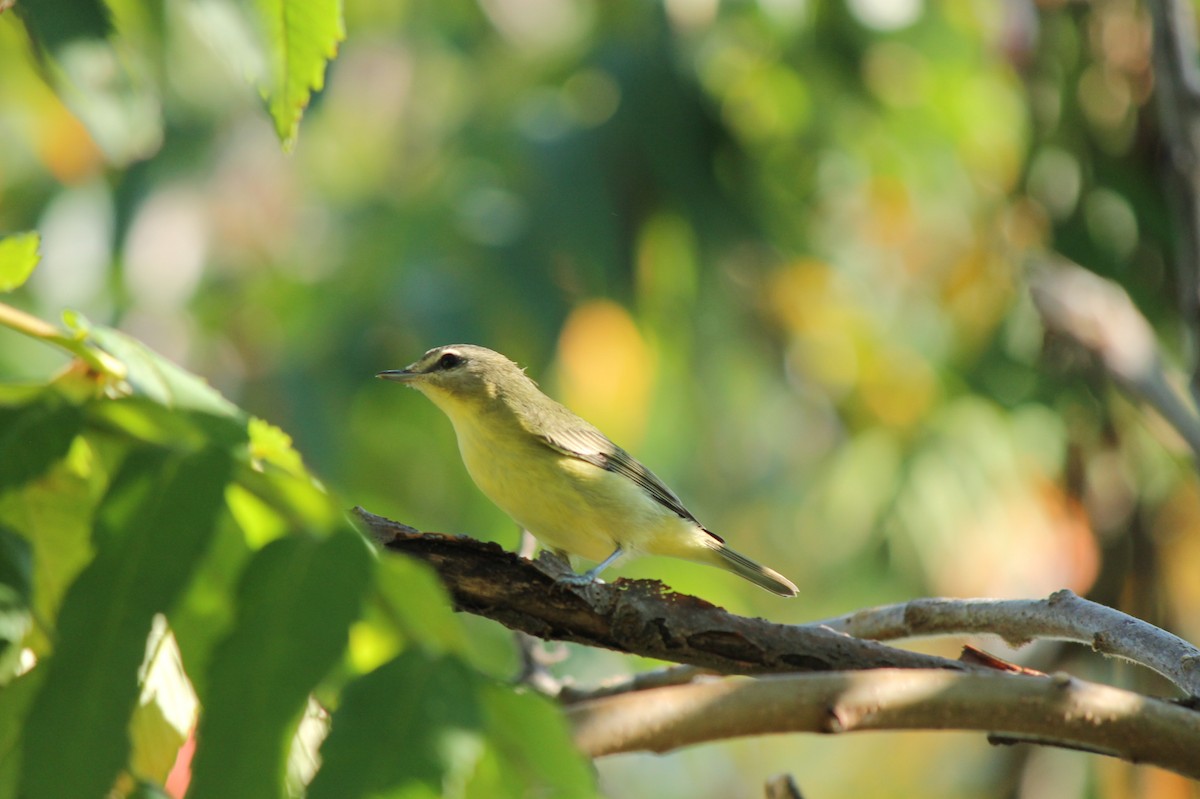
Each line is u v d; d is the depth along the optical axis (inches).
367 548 116.6
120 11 221.5
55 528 134.0
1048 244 493.7
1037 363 493.7
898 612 230.7
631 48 558.9
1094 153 480.7
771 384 597.3
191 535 115.6
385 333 548.1
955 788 605.6
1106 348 339.6
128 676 110.3
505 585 216.7
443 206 547.5
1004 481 528.1
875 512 551.5
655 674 249.3
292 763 135.8
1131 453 464.1
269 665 110.0
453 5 650.8
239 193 609.0
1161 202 471.2
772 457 629.6
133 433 130.1
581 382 534.6
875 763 642.2
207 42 166.7
